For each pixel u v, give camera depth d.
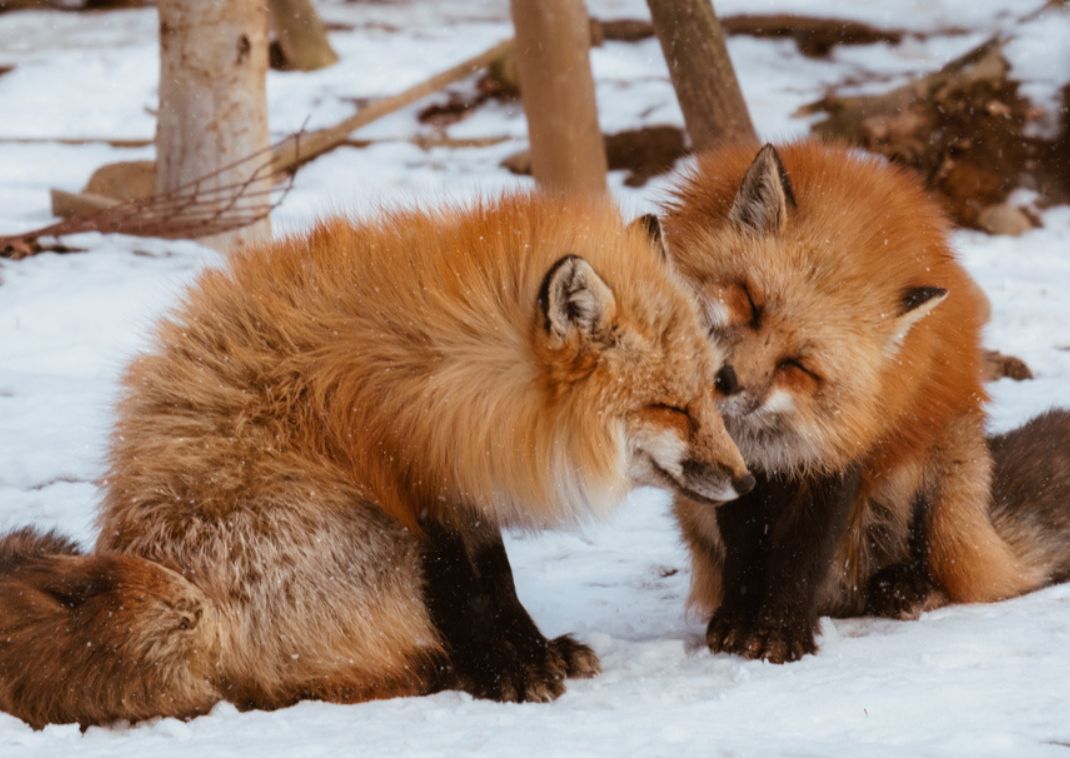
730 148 11.64
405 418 8.77
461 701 8.91
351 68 37.25
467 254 8.95
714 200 10.84
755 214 10.31
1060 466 12.28
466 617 9.27
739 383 9.81
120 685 8.18
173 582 8.41
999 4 37.91
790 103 32.59
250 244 9.96
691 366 9.00
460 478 8.80
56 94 36.38
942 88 29.77
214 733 7.88
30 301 20.34
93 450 15.17
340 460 8.94
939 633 10.09
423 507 8.98
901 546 11.42
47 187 29.38
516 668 9.23
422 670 9.34
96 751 7.41
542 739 7.37
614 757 6.85
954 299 11.19
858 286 10.12
